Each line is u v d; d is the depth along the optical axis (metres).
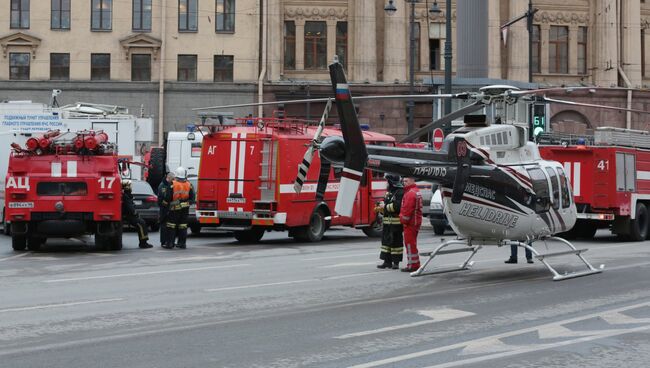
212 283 18.55
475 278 19.80
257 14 60.44
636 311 15.02
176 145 43.88
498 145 19.94
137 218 27.86
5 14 59.62
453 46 62.09
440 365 10.56
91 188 25.58
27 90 59.59
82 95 59.78
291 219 29.66
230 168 29.70
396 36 61.34
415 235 20.94
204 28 60.38
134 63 60.25
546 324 13.60
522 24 63.16
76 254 25.64
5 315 14.07
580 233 34.66
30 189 25.44
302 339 12.15
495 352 11.41
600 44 64.25
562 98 63.66
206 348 11.48
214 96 60.34
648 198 34.09
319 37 61.75
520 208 19.92
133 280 19.05
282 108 60.69
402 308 15.10
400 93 61.12
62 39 59.91
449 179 18.70
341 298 16.34
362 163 17.62
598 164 32.12
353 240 32.53
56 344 11.71
